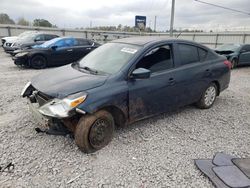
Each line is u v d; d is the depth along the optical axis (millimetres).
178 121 4520
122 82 3459
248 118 4859
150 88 3771
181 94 4406
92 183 2678
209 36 27641
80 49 11555
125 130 4012
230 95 6672
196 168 3018
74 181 2701
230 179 2758
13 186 2584
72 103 2967
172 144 3609
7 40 15758
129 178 2781
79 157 3162
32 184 2627
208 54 5062
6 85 6984
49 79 3561
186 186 2678
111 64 3775
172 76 4129
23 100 5449
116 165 3025
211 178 2783
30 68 10516
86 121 3119
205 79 4859
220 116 4898
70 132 3385
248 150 3512
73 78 3453
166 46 4191
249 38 23438
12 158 3078
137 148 3447
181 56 4414
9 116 4449
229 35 25406
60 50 10875
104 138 3393
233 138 3904
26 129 3887
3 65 11273
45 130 3455
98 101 3137
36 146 3383
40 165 2959
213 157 3270
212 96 5289
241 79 9469
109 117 3377
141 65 3730
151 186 2662
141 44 3980
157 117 4668
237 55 12617
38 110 3203
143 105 3766
